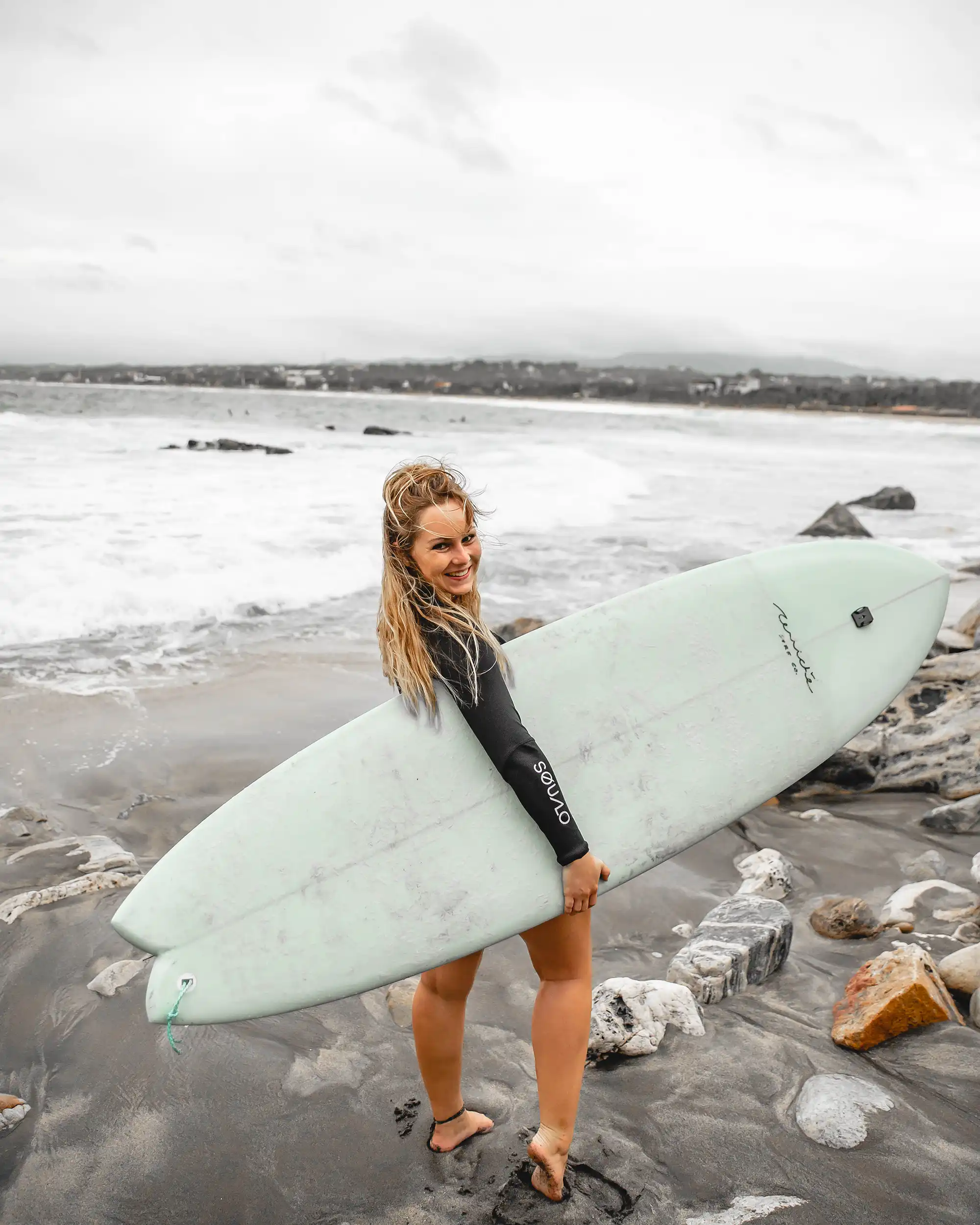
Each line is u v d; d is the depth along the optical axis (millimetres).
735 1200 1914
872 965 2633
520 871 1851
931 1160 2006
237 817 1898
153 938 1769
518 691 2043
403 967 1810
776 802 4051
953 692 4789
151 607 6770
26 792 3955
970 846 3600
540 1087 1881
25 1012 2547
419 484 1662
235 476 13375
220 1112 2199
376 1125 2164
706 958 2666
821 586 2438
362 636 6555
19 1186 1973
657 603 2279
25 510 9500
